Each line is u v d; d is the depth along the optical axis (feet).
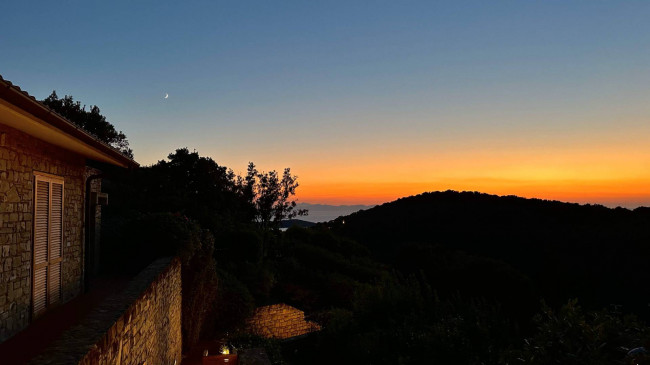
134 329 16.93
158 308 24.20
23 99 14.12
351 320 48.78
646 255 109.60
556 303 92.53
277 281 73.82
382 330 43.78
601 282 101.35
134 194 75.56
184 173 85.40
